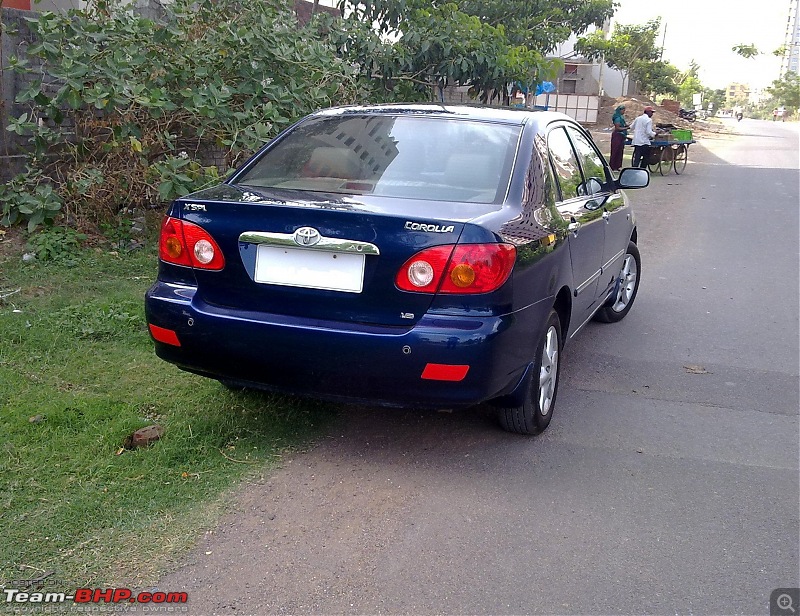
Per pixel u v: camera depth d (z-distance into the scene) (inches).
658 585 121.7
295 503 140.6
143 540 127.1
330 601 115.1
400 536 132.1
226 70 315.3
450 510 140.8
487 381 141.1
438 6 545.3
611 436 175.5
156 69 300.7
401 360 138.4
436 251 137.3
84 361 193.5
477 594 117.8
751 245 410.9
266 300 145.5
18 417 161.3
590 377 213.8
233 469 150.3
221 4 323.9
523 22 648.4
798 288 322.0
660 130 742.5
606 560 127.7
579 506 144.3
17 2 406.6
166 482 143.9
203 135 317.4
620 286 261.1
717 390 207.2
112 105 278.4
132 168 299.9
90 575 118.0
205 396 178.4
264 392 181.3
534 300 151.9
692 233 442.9
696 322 270.5
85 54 277.6
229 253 146.5
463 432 172.7
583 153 217.3
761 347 244.5
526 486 150.6
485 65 446.0
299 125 187.2
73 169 300.5
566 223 172.7
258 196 153.3
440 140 171.8
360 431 169.8
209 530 131.0
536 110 202.5
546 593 118.7
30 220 275.1
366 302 140.3
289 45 326.6
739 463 165.0
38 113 300.5
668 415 189.3
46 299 232.2
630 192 614.5
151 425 162.6
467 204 151.3
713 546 133.0
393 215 137.7
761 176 760.3
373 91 410.6
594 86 1563.7
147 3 356.2
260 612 112.2
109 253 282.0
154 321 152.9
